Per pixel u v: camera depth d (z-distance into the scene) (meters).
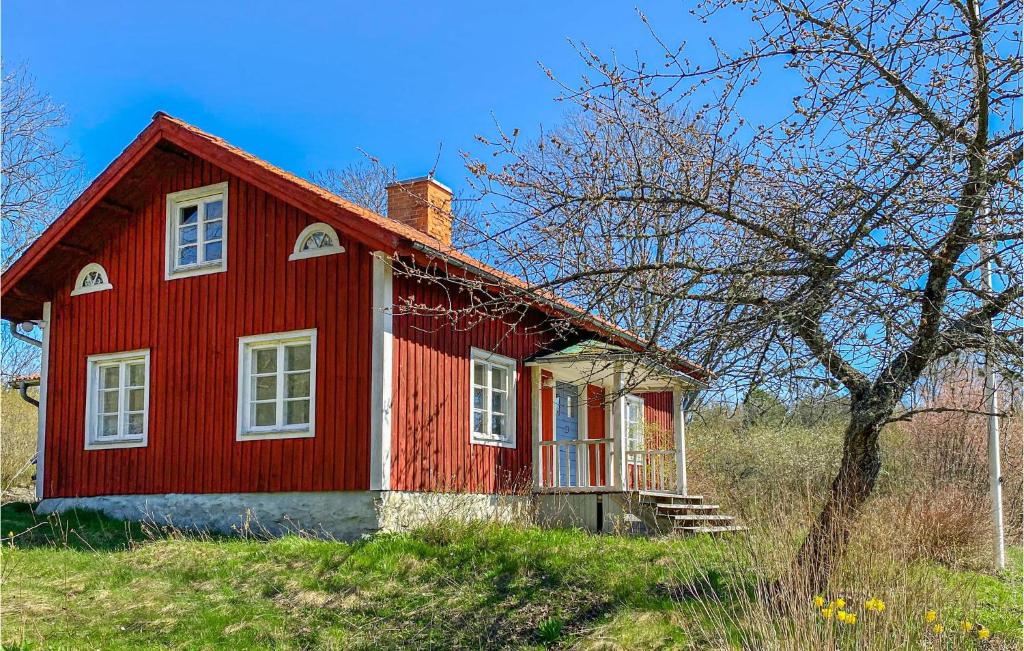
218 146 13.51
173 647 8.59
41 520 13.81
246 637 8.91
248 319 13.72
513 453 15.47
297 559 11.02
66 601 9.71
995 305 6.88
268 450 13.24
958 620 7.74
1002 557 11.26
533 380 15.81
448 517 12.35
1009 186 6.74
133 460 14.34
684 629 7.85
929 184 6.96
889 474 16.11
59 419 15.13
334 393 12.87
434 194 17.00
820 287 7.02
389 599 9.88
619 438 15.05
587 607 9.27
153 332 14.52
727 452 20.08
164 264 14.61
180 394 14.12
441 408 13.66
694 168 8.05
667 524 14.41
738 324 7.32
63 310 15.45
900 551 8.19
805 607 7.21
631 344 13.04
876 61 7.02
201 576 10.58
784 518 8.63
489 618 9.30
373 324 12.66
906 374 7.56
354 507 12.45
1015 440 16.53
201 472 13.71
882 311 6.71
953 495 12.12
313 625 9.27
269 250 13.74
